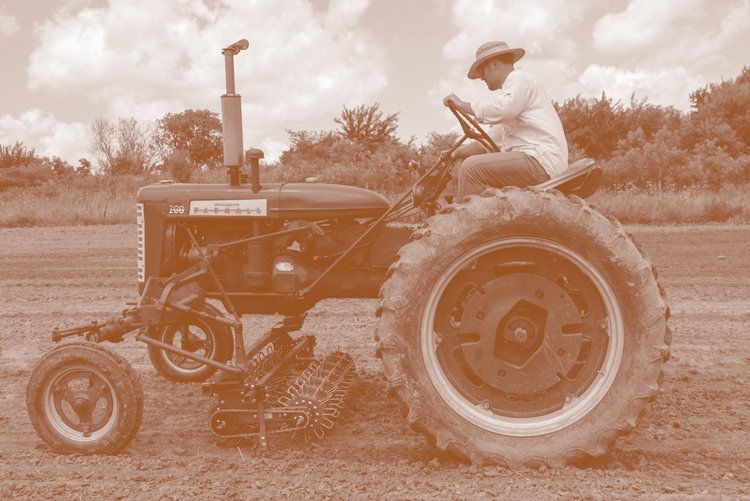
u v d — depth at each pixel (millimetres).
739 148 37781
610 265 4047
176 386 5785
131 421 4344
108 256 13594
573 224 4051
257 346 5273
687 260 11797
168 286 4754
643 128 41875
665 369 6117
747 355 6480
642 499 3643
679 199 18422
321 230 4820
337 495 3729
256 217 4840
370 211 4891
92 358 4328
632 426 4055
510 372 4160
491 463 4090
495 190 4172
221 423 4512
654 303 4043
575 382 4180
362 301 9031
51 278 11062
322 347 6883
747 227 16094
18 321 8102
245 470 4121
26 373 6184
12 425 4984
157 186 4996
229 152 4891
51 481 3961
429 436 4129
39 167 52594
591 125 41812
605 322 4145
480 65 4949
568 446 4070
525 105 4555
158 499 3703
